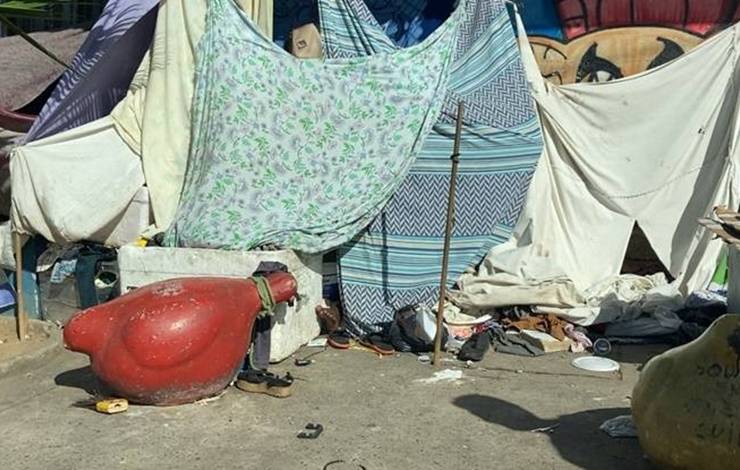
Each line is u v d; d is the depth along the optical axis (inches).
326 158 256.5
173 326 197.5
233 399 207.8
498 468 169.5
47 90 331.6
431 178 262.1
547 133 288.2
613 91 284.4
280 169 253.9
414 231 262.1
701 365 155.1
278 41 306.8
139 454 176.9
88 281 273.6
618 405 203.0
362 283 262.7
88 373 231.1
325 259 268.8
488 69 276.8
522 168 270.2
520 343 248.4
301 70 259.1
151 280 243.3
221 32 256.8
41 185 265.7
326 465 170.7
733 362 151.8
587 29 305.7
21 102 320.8
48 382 224.2
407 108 258.4
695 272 275.1
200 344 199.5
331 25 271.1
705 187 282.2
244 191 250.8
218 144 253.4
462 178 265.0
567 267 282.4
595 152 287.3
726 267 275.9
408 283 262.1
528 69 290.2
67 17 380.8
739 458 147.3
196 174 260.8
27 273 279.6
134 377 197.3
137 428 190.5
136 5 279.9
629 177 285.6
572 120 288.4
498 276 264.1
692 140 282.7
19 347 251.6
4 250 279.1
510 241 277.9
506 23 282.4
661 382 159.9
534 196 282.7
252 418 195.6
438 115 258.7
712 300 260.4
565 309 260.8
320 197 253.3
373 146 257.1
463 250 268.5
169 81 266.5
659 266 297.0
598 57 305.9
